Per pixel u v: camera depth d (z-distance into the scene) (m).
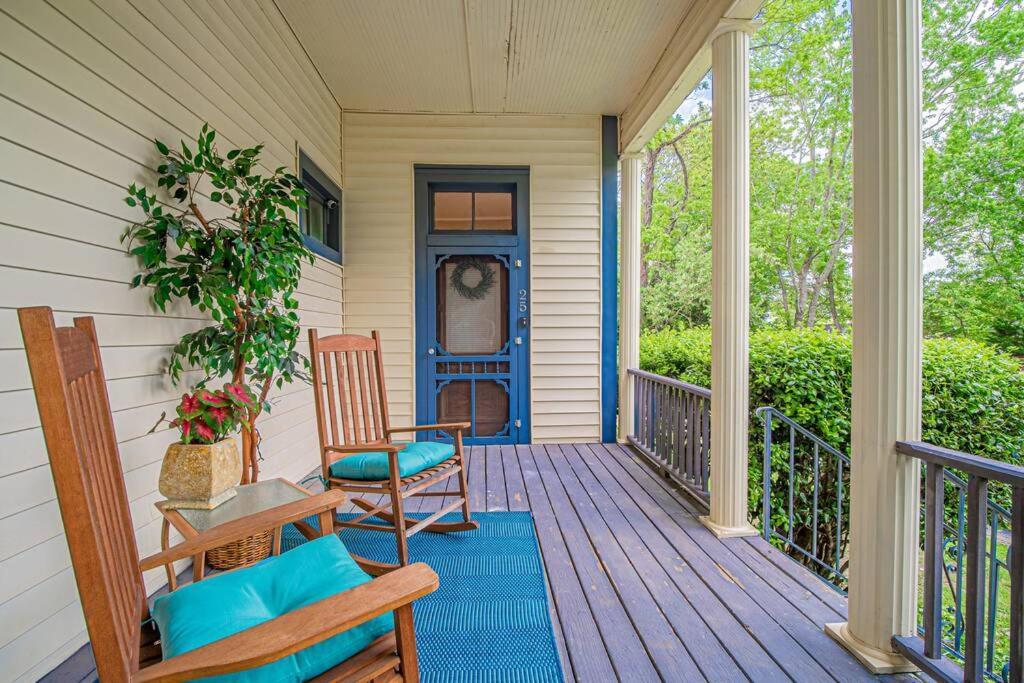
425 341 4.50
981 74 7.07
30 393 1.33
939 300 7.29
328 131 4.01
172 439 1.97
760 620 1.73
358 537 2.44
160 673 0.69
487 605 1.80
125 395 1.70
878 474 1.50
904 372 1.48
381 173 4.41
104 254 1.60
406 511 2.79
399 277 4.43
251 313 2.09
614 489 3.22
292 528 2.54
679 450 3.27
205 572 1.96
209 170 1.93
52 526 1.39
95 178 1.55
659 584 1.98
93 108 1.54
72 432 0.71
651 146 11.63
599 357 4.56
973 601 1.29
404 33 3.28
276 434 2.96
